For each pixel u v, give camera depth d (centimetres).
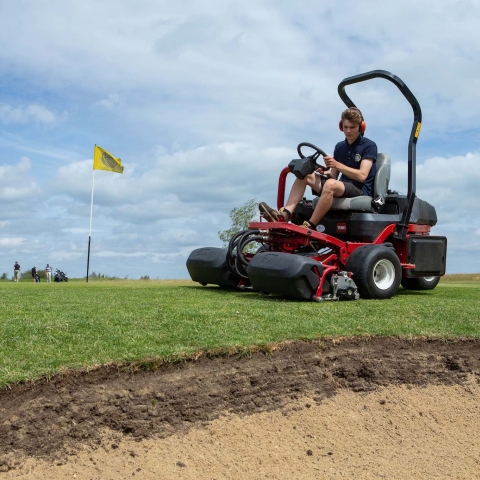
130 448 360
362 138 755
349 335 496
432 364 504
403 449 421
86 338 450
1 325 484
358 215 745
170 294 766
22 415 348
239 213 1555
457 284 1346
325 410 437
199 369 421
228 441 386
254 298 709
